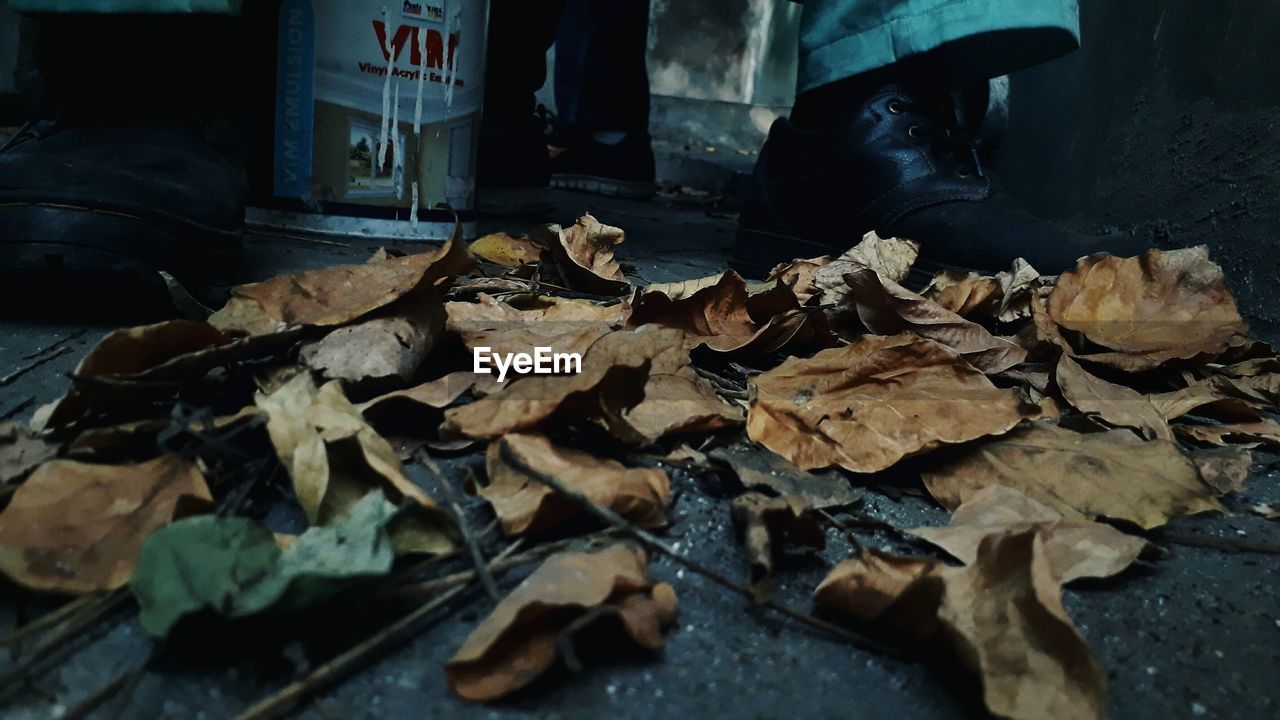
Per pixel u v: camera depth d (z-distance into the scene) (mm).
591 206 3145
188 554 536
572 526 700
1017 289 1376
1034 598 554
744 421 891
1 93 2303
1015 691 518
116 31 1295
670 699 542
